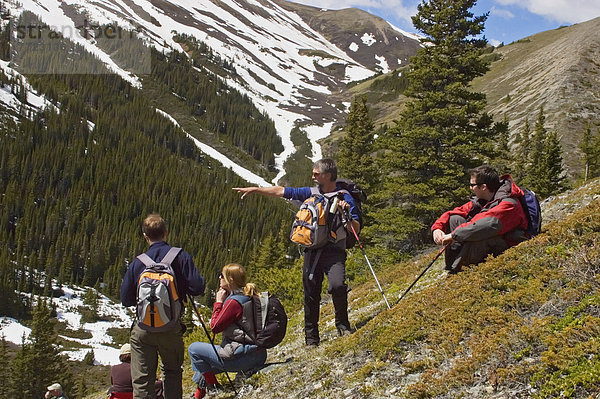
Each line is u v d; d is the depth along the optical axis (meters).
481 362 5.07
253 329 6.99
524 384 4.63
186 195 153.88
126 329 102.19
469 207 7.32
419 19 29.44
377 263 27.28
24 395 66.69
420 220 28.86
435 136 27.25
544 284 5.92
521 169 60.66
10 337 90.69
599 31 105.88
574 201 11.09
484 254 7.10
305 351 7.56
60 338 92.19
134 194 148.25
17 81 189.88
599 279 5.49
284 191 7.33
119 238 131.62
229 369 7.10
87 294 108.69
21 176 148.50
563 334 4.86
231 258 122.31
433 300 6.61
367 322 7.48
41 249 122.00
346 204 6.98
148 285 5.56
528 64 124.00
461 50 28.70
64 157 157.75
